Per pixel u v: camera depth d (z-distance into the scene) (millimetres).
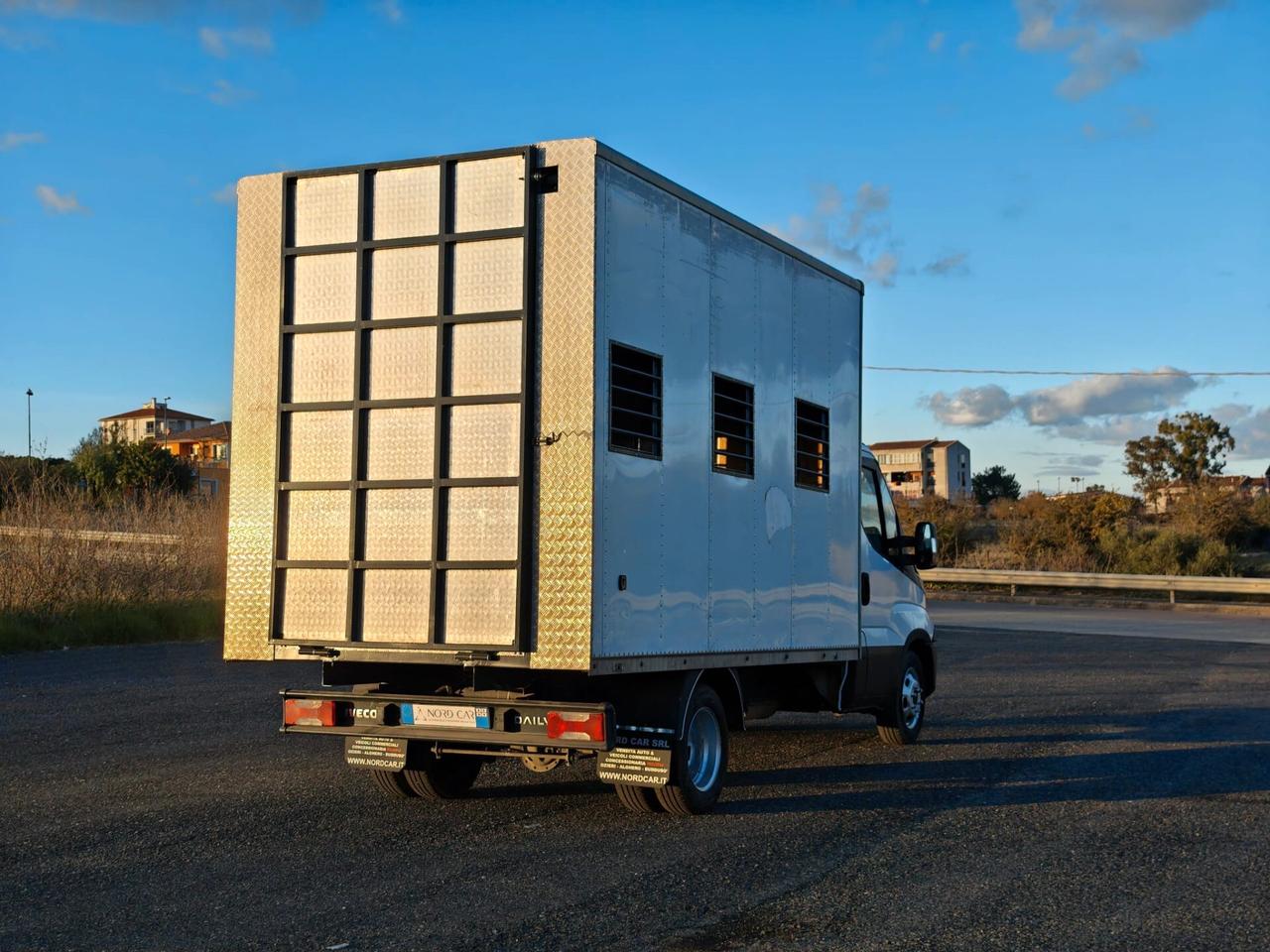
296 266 7219
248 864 6387
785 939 5152
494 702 6941
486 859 6512
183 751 9703
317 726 7391
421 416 6824
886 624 10430
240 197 7387
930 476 96875
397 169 6977
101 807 7727
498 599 6559
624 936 5180
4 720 11039
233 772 8922
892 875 6234
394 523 6852
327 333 7109
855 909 5602
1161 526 42938
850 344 9859
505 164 6734
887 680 10352
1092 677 15781
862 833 7191
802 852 6715
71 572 18766
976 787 8648
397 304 6930
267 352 7273
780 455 8602
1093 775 9125
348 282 7078
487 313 6672
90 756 9453
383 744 7438
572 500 6461
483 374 6688
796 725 11914
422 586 6766
